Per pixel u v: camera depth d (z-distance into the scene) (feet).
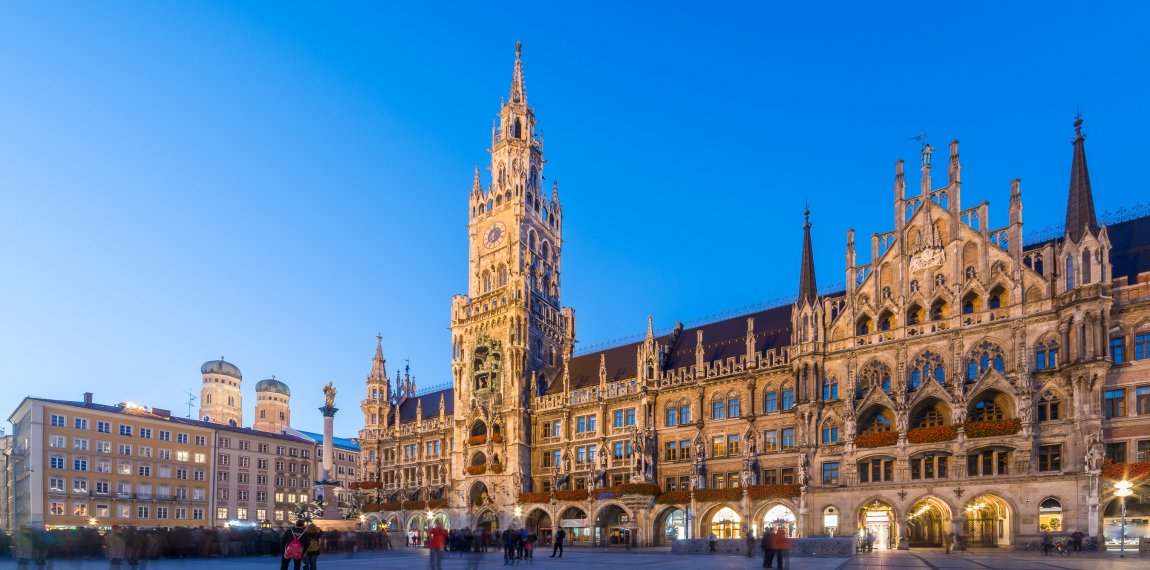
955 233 237.04
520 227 362.74
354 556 190.19
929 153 249.55
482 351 360.07
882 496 225.97
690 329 333.62
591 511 298.15
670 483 291.38
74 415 416.67
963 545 202.08
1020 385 211.00
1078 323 204.13
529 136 389.60
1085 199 213.66
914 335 237.66
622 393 311.88
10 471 462.19
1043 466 207.10
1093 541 188.03
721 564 150.61
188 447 466.29
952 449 216.95
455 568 143.64
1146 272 205.05
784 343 282.15
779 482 262.06
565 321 385.09
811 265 266.77
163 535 165.78
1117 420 199.72
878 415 241.35
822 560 160.35
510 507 326.03
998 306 227.81
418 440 395.75
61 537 149.38
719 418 284.61
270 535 185.68
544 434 338.54
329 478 321.11
